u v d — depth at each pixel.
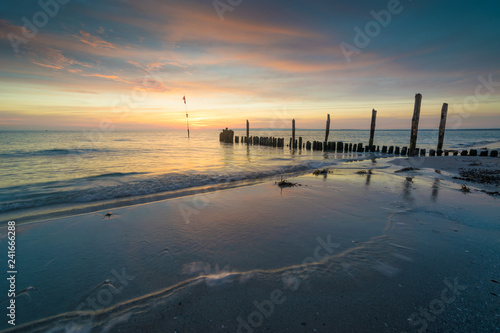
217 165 13.93
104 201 6.39
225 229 4.27
